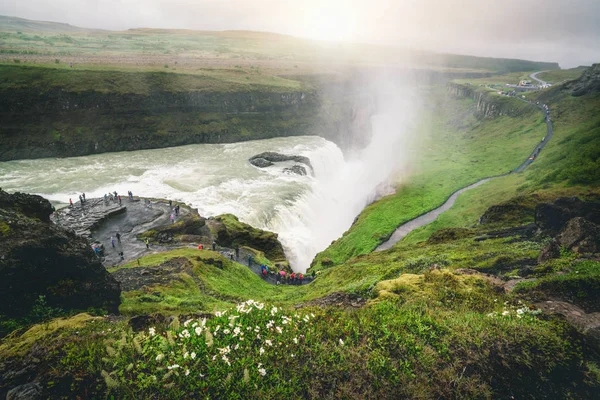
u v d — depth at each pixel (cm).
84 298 1566
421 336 1005
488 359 923
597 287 1362
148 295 2036
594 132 6172
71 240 1689
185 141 9794
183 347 795
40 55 14100
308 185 7156
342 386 825
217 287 2567
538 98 11706
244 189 6650
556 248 2017
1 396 698
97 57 15325
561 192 4000
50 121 8062
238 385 756
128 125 9038
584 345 1004
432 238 3769
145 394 707
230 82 11900
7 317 1253
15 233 1409
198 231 4522
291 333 945
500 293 1441
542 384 891
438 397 832
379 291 1491
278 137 11556
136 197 5284
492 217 3975
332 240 6400
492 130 11388
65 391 694
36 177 6519
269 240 4862
